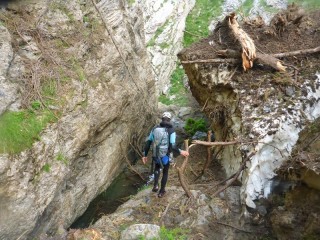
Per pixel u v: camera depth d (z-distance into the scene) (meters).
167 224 6.13
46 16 6.85
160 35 12.98
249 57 7.57
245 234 5.94
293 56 7.80
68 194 6.20
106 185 7.73
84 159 6.75
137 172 8.54
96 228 5.94
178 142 10.34
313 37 8.34
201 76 8.62
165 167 6.52
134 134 9.27
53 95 6.07
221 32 9.23
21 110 5.52
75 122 6.23
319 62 7.52
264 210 6.16
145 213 6.43
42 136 5.50
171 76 13.54
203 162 8.55
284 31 8.59
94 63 7.37
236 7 14.92
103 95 7.25
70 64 6.70
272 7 14.17
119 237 5.70
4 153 4.88
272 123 6.46
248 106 7.08
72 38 7.07
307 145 6.14
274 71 7.57
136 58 9.62
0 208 4.72
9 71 5.74
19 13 6.55
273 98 6.97
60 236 5.59
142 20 10.80
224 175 7.70
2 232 4.72
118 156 8.19
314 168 5.09
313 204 5.25
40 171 5.35
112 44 8.10
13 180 4.89
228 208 6.39
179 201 6.65
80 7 7.62
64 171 5.77
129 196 7.71
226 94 8.06
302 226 5.25
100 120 7.07
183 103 12.50
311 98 6.89
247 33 8.79
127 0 9.93
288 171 5.82
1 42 5.73
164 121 6.38
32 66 6.10
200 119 10.93
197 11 15.37
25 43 6.27
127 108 8.55
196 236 5.80
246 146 6.46
